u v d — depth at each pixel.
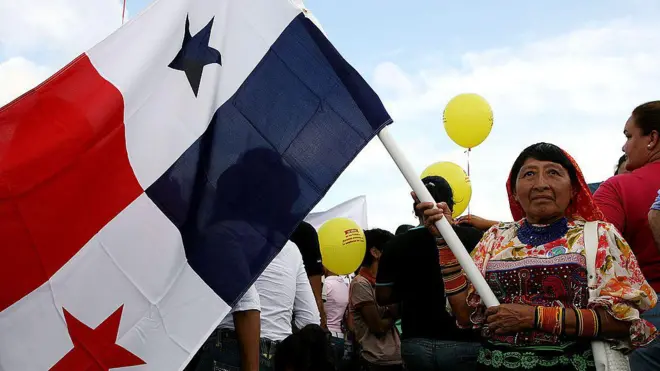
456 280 3.39
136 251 3.18
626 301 2.90
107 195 3.18
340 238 6.43
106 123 3.23
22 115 3.16
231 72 3.47
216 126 3.39
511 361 3.04
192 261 3.23
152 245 3.20
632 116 4.33
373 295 6.41
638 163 4.28
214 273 3.23
